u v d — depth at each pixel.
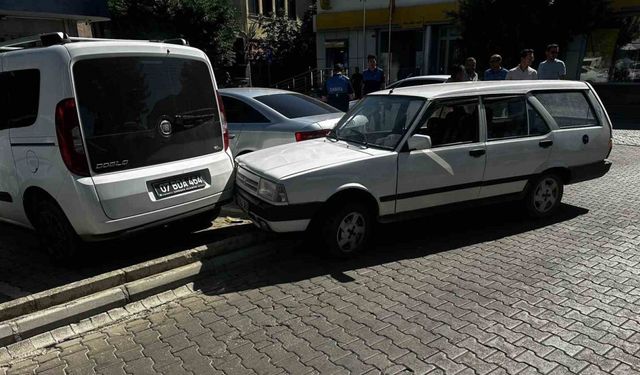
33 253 4.80
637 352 2.97
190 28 18.56
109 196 3.91
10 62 4.07
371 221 4.66
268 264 4.53
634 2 15.10
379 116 5.09
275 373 2.88
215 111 4.82
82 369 3.01
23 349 3.24
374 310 3.59
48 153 3.94
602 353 2.96
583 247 4.71
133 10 17.97
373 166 4.44
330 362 2.96
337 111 7.38
